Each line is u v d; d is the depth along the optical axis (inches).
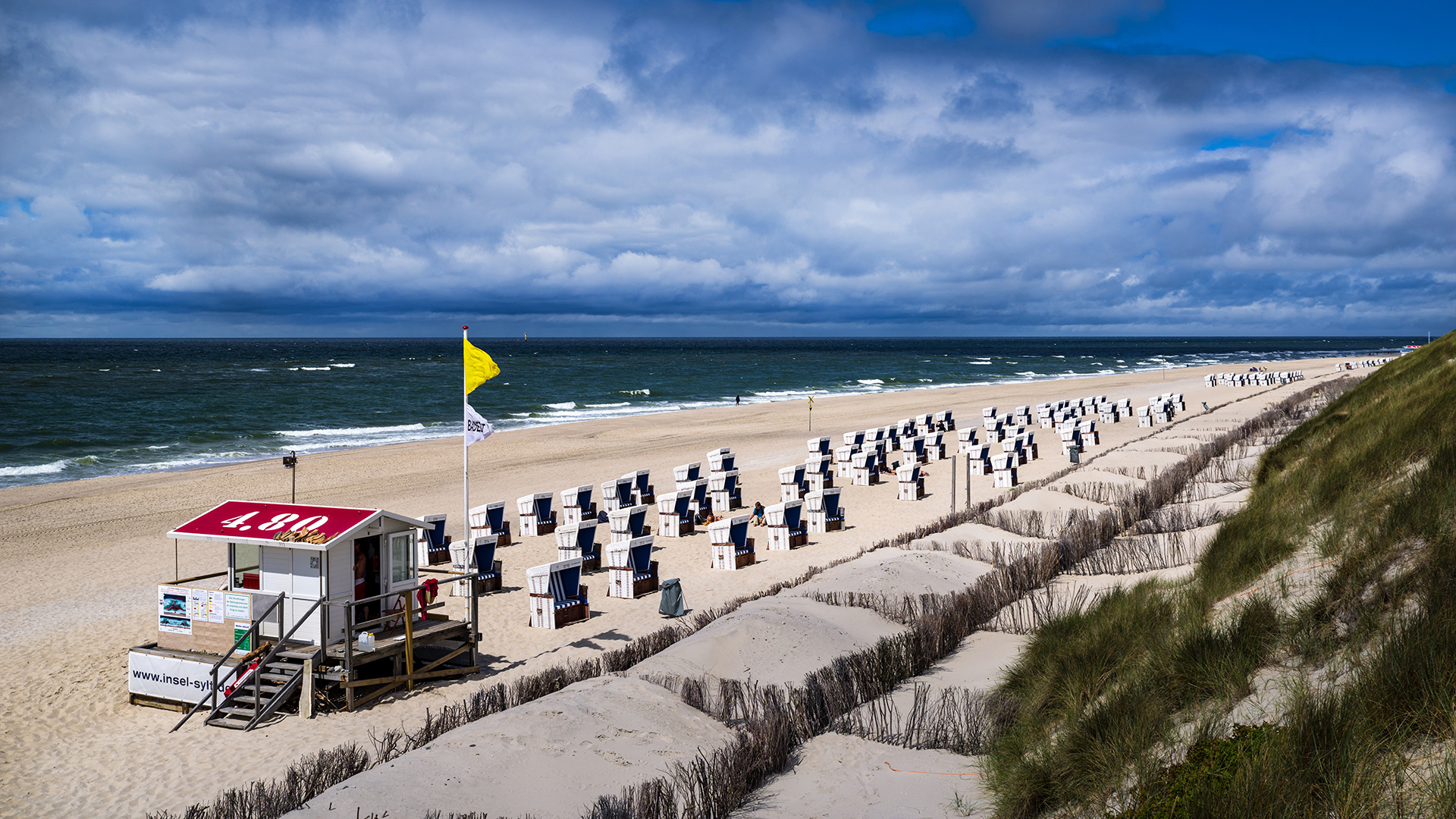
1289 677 288.5
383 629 528.7
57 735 460.4
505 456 1552.7
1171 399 1939.0
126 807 378.3
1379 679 238.2
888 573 627.8
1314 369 4146.2
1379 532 354.3
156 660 500.4
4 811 377.1
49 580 775.7
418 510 1067.3
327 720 466.9
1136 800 242.7
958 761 342.3
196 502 1141.7
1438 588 281.7
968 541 746.8
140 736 457.4
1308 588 353.4
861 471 1221.1
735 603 620.7
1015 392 3034.0
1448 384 586.2
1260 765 216.7
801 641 494.3
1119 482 981.2
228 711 474.0
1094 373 4557.1
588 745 358.6
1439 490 358.3
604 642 594.6
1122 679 343.3
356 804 302.8
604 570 816.3
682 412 2412.6
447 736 373.4
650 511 1087.0
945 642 492.1
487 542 733.3
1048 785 278.4
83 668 560.7
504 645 593.9
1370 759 214.4
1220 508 751.1
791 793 324.5
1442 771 199.2
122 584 763.4
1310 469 568.7
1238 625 332.2
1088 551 676.1
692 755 357.7
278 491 1210.0
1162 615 409.1
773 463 1434.5
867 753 356.5
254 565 513.0
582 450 1616.6
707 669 465.1
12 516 1058.1
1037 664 405.1
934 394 3041.3
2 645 603.2
